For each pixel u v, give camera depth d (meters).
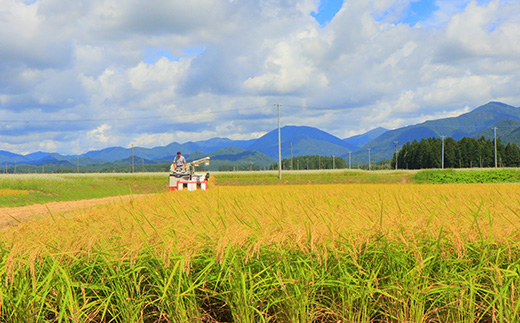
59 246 2.81
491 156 133.75
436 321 2.57
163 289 2.43
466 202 4.96
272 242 2.62
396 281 2.54
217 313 2.70
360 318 2.51
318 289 2.59
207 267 2.42
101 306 2.48
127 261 2.61
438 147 135.25
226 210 4.63
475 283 2.48
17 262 2.49
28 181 26.19
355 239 2.71
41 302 2.35
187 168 16.84
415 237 2.78
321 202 5.63
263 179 51.78
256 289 2.47
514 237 2.71
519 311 2.32
